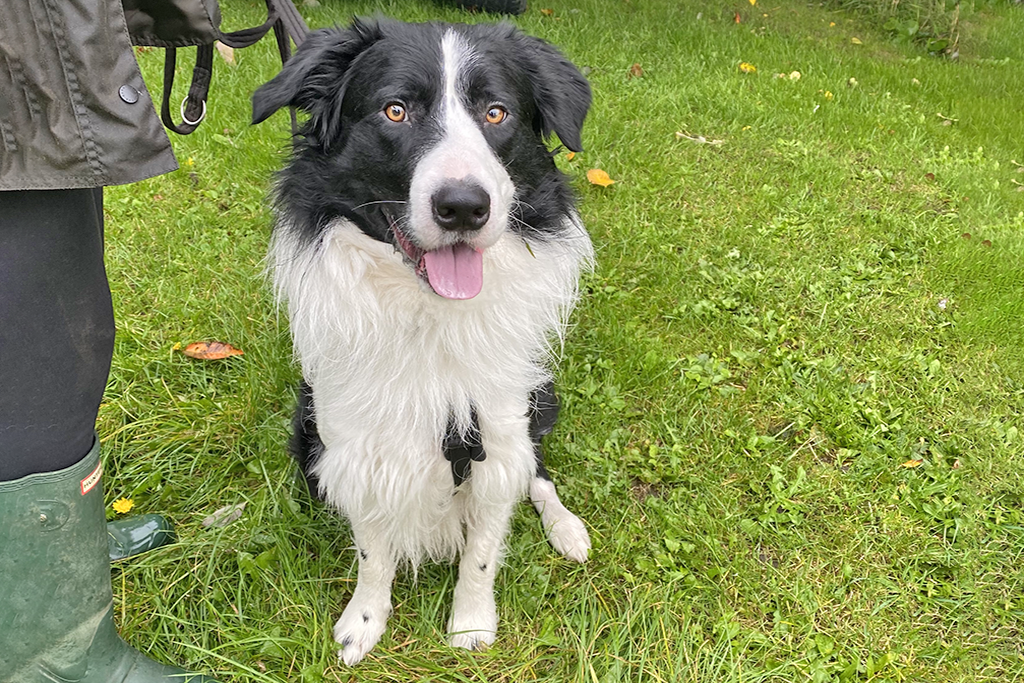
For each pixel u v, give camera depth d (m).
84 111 0.39
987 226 1.23
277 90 0.55
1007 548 0.76
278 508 0.72
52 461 0.47
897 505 0.79
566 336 0.92
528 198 0.58
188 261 0.99
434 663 0.63
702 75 1.63
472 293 0.52
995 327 1.00
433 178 0.49
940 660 0.66
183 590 0.66
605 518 0.77
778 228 1.17
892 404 0.90
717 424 0.87
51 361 0.45
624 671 0.64
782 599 0.70
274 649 0.63
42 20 0.37
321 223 0.56
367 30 0.56
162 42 0.48
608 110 1.42
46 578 0.49
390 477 0.59
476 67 0.54
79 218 0.45
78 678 0.54
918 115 1.61
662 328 0.99
